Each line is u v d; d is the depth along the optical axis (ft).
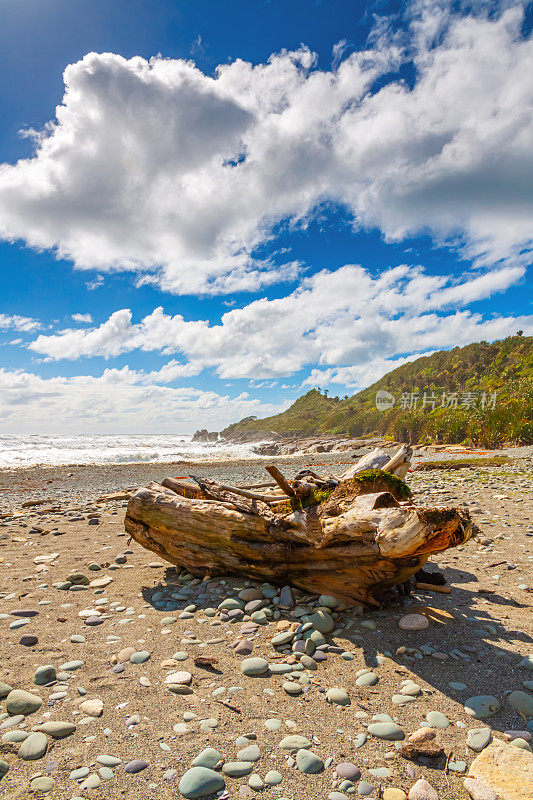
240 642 10.62
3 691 8.55
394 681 9.01
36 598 14.34
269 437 479.82
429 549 9.76
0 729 7.48
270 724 7.57
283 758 6.74
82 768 6.48
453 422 148.46
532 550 18.90
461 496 32.89
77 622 12.26
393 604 13.35
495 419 118.11
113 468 95.96
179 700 8.33
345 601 12.92
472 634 11.12
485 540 20.42
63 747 6.98
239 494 16.80
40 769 6.48
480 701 8.14
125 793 6.00
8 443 223.51
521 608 12.85
